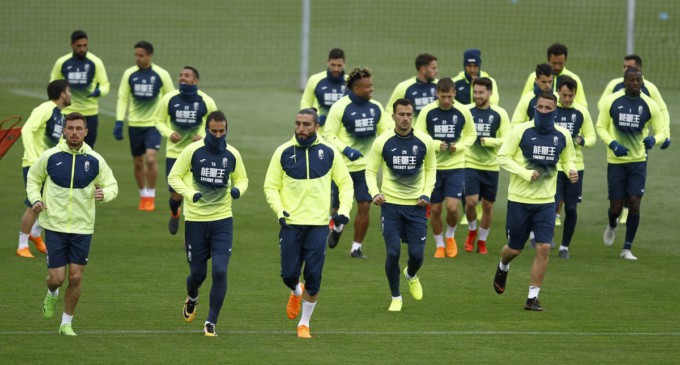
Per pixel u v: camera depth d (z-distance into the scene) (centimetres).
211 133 3359
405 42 13900
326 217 3397
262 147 7875
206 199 3388
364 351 3200
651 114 4778
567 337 3431
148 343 3259
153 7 15888
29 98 9950
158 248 4950
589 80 11562
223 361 3038
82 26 14600
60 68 5894
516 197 3922
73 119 3309
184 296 4028
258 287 4219
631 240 4881
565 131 3919
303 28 10844
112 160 7288
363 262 4769
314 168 3381
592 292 4203
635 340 3394
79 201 3338
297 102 10175
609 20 14825
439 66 12494
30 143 4316
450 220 4850
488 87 4888
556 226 5672
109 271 4450
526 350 3241
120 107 5866
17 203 5894
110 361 3012
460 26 14775
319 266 3378
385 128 4834
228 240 3409
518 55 13088
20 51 13062
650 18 14825
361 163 4784
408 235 3853
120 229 5372
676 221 5712
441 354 3173
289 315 3559
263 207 6009
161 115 5197
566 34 14200
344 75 5275
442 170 4806
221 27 14825
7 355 3064
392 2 16138
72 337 3328
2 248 4847
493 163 4925
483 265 4747
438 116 4747
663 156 7481
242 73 12088
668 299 4084
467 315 3797
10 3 15712
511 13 15400
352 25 14962
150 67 5856
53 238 3338
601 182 6775
